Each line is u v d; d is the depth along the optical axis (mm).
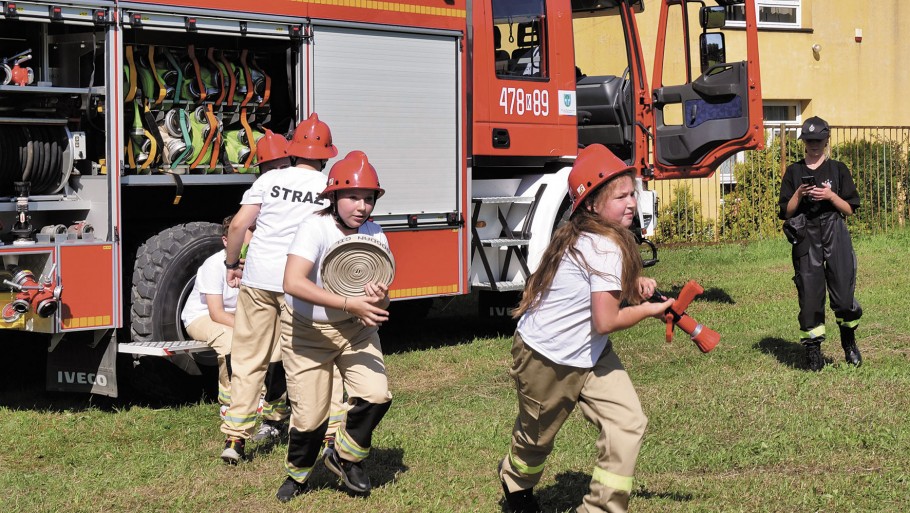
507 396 7484
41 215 7020
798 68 19891
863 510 5027
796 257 8039
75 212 7172
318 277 5027
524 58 9844
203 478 5605
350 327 5070
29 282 6605
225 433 5828
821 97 20203
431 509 5066
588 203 4410
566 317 4359
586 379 4426
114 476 5656
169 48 7586
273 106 8242
